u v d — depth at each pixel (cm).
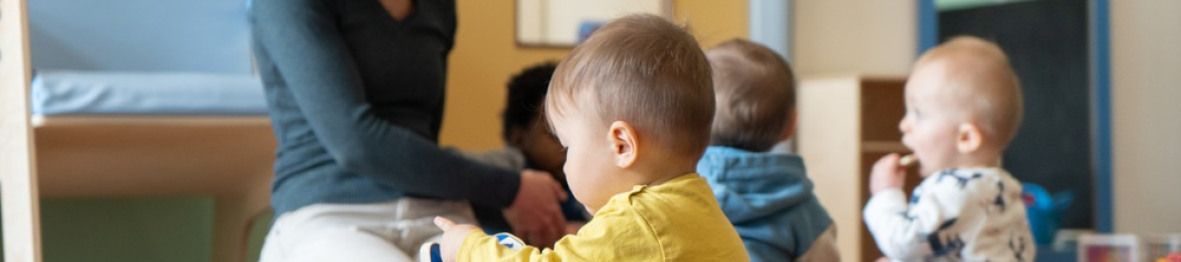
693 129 113
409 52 176
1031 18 430
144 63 240
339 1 171
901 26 442
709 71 116
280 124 175
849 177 390
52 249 246
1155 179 451
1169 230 453
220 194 248
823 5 433
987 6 430
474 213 191
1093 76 434
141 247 255
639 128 112
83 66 235
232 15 248
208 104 201
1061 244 429
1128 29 445
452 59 252
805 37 430
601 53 114
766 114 165
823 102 401
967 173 185
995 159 192
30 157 176
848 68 437
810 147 406
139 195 241
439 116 192
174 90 198
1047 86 430
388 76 173
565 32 264
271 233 175
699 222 111
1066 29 433
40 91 188
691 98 112
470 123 254
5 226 180
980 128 190
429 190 169
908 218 184
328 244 157
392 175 166
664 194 111
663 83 111
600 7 265
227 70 246
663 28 116
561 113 117
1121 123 444
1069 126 432
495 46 257
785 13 294
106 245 252
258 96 206
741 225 161
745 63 166
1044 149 430
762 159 162
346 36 171
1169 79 452
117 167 221
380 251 155
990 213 183
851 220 389
